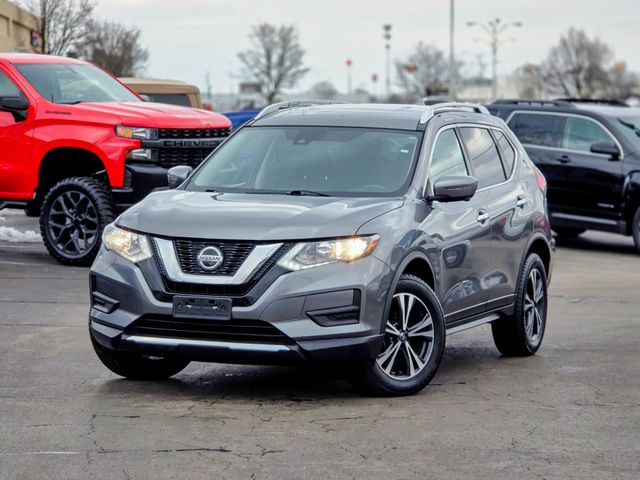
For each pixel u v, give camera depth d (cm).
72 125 1382
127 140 1357
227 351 730
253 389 802
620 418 730
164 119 1381
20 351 920
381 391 771
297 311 727
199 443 650
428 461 623
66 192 1377
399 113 891
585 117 1858
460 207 862
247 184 846
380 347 750
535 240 983
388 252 755
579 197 1850
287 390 800
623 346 1009
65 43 4325
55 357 902
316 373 862
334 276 734
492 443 662
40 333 995
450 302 838
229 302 727
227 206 774
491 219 900
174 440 656
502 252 916
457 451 644
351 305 735
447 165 874
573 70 11506
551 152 1873
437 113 898
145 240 757
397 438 670
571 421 720
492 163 946
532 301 967
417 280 784
